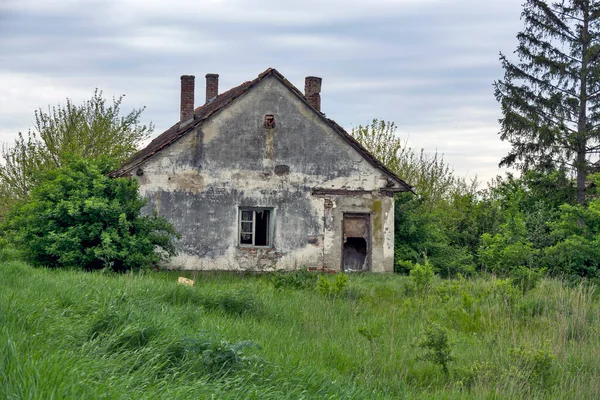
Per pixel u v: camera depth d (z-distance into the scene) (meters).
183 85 35.34
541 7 36.31
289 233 26.95
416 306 15.79
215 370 8.06
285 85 27.02
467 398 9.39
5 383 5.74
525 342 12.08
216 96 37.00
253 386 7.55
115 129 41.00
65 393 5.79
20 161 39.00
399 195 29.19
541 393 10.08
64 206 21.81
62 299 10.88
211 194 26.59
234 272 26.50
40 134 39.78
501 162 37.25
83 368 6.75
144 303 11.41
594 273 22.11
